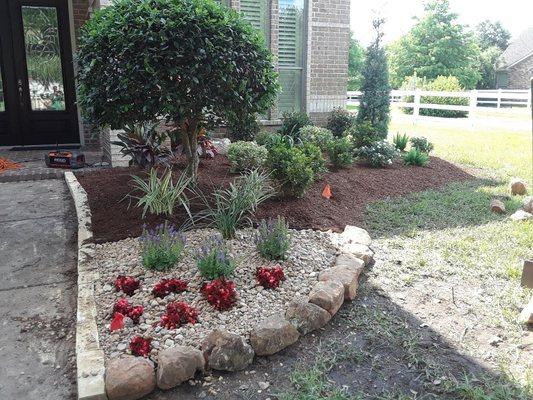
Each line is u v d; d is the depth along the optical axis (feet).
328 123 30.55
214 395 8.24
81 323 9.62
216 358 8.70
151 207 14.64
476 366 8.99
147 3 13.28
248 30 14.51
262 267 11.63
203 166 20.30
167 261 11.71
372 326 10.21
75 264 13.21
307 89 31.27
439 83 69.67
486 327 10.30
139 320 9.82
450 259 13.70
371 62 31.58
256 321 9.93
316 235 14.29
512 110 63.41
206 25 13.43
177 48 13.03
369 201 19.10
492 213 18.25
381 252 14.15
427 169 25.18
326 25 31.17
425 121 53.06
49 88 28.96
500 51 145.48
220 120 15.94
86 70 13.89
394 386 8.47
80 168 22.93
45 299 11.40
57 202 18.38
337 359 9.18
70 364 9.04
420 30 120.57
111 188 17.74
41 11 27.89
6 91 28.22
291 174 16.03
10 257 13.64
